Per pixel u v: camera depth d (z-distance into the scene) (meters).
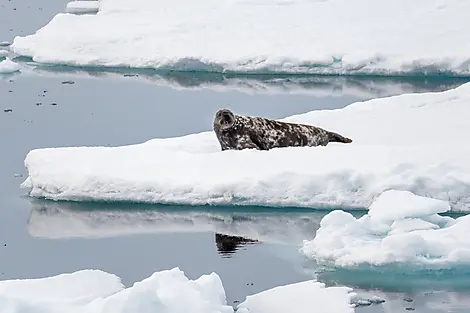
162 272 24.84
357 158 36.28
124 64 70.06
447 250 28.19
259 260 29.97
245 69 67.00
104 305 22.73
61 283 26.34
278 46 68.94
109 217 35.09
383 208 30.42
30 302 23.34
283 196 34.88
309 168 35.69
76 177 37.06
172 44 71.12
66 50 72.19
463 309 25.50
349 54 65.88
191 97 59.59
